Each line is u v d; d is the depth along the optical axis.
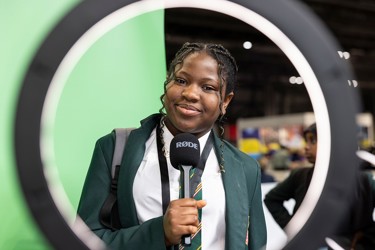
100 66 1.02
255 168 0.78
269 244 0.77
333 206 0.47
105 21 0.45
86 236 0.49
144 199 0.69
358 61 7.81
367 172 1.22
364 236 1.19
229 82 0.71
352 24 5.78
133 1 0.46
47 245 0.45
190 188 0.68
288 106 9.16
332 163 0.47
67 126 0.98
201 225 0.68
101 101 1.03
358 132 0.47
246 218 0.71
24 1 0.90
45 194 0.44
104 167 0.73
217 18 5.63
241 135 7.08
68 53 0.44
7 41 0.88
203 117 0.67
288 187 1.36
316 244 0.47
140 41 1.07
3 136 0.84
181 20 5.52
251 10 0.47
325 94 0.46
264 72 8.25
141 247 0.63
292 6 0.47
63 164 0.97
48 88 0.44
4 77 0.86
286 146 6.10
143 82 1.08
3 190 0.84
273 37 0.48
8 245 0.84
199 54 0.67
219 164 0.73
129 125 1.06
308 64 0.47
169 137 0.72
